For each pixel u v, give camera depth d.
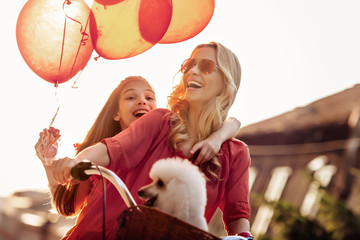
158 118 2.82
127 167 2.66
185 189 2.06
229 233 2.84
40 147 2.90
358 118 11.17
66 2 2.94
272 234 10.16
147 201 2.12
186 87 2.90
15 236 16.22
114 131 3.52
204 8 3.28
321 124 11.80
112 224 2.61
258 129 13.20
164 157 2.73
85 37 2.96
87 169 2.22
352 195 9.91
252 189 12.79
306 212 9.85
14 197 17.56
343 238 8.41
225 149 2.82
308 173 9.36
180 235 1.91
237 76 2.94
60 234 14.77
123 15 2.93
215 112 2.79
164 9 2.94
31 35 2.95
